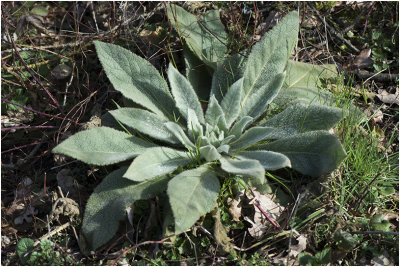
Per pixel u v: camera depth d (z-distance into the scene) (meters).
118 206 1.22
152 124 1.31
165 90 1.36
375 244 1.23
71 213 1.27
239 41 1.49
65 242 1.25
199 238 1.24
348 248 1.21
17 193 1.32
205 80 1.44
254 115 1.33
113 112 1.29
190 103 1.34
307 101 1.36
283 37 1.39
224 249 1.23
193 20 1.46
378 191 1.29
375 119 1.39
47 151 1.37
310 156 1.27
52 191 1.31
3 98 1.40
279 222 1.26
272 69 1.38
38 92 1.41
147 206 1.27
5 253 1.25
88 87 1.42
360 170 1.30
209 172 1.26
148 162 1.24
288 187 1.30
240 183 1.26
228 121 1.33
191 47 1.41
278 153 1.24
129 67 1.35
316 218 1.25
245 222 1.27
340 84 1.42
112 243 1.24
